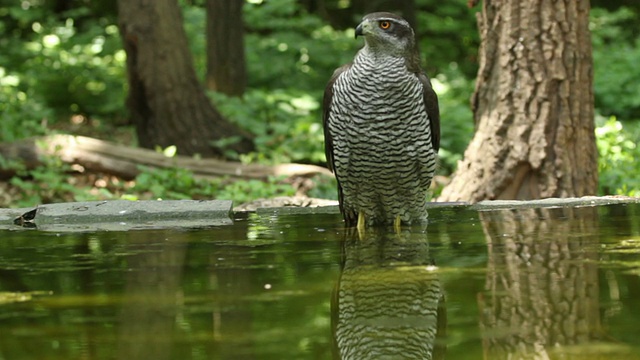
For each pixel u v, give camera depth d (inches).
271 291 200.1
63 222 370.0
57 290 207.5
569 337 153.8
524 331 158.7
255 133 924.0
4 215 374.6
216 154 884.0
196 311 180.9
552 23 484.1
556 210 362.9
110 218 372.2
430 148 335.6
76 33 1295.5
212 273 226.1
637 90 1099.9
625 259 227.1
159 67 872.3
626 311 170.6
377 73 323.0
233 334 161.2
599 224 306.8
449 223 335.0
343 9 1541.6
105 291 204.8
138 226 344.2
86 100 1115.9
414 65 333.4
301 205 433.7
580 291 189.3
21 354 150.0
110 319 175.3
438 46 1402.6
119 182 746.2
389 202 343.3
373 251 259.8
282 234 313.0
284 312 179.0
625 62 1166.3
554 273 210.1
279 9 1285.7
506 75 490.3
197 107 887.1
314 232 321.1
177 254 261.7
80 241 297.7
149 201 388.8
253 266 236.2
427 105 341.4
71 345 155.6
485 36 501.7
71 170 758.5
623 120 1097.4
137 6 868.0
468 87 1214.9
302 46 1232.8
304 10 1393.9
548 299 182.7
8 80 1032.2
